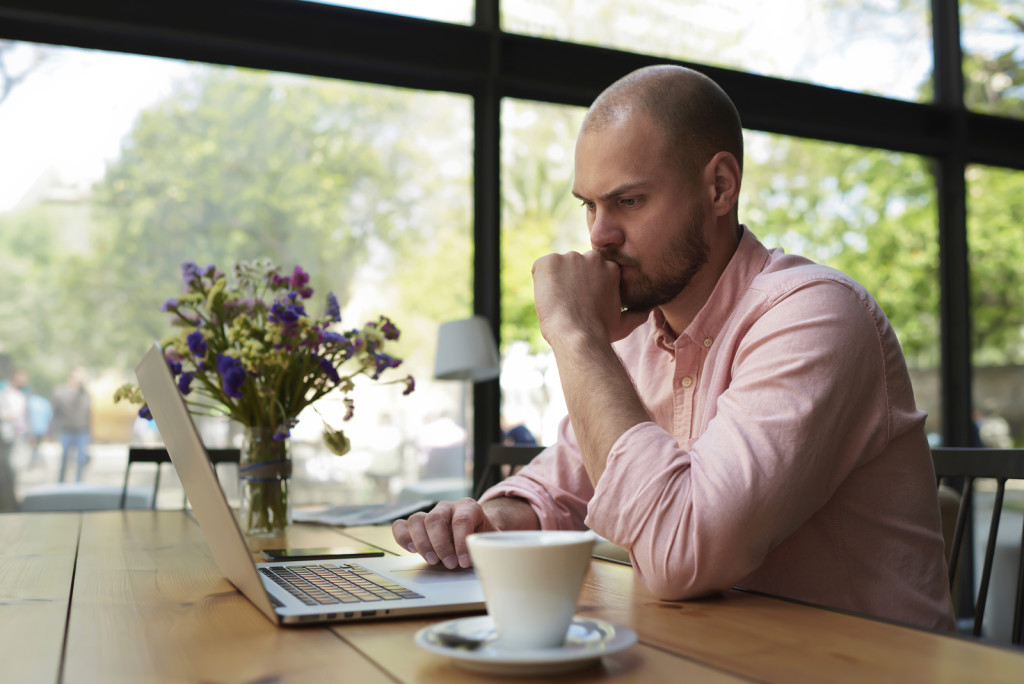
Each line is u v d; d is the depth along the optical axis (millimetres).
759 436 791
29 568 1011
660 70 1021
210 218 3508
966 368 4414
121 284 3393
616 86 1025
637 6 4000
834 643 601
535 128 3861
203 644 616
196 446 698
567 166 3910
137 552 1155
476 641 542
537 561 506
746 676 518
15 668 561
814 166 4301
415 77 3648
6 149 3250
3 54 3211
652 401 1165
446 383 3641
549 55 3779
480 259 3729
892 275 4410
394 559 981
